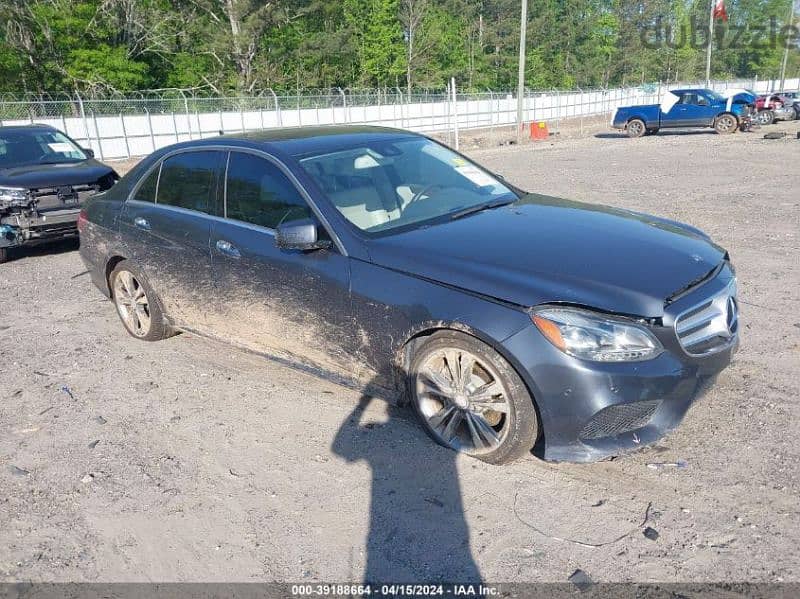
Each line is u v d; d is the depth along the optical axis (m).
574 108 51.62
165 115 31.89
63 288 7.66
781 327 5.32
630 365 3.21
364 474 3.65
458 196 4.54
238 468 3.79
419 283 3.64
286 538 3.19
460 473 3.59
